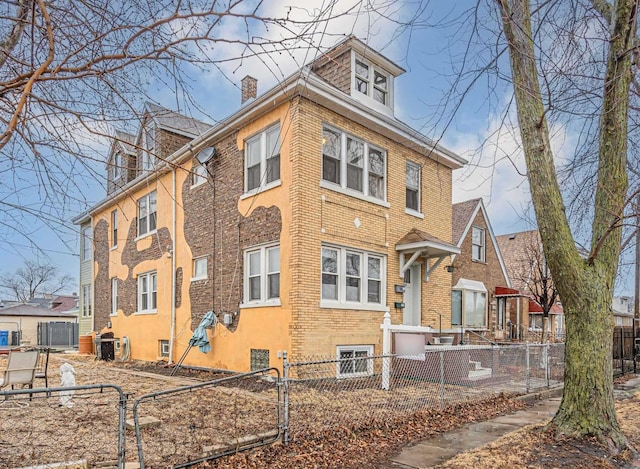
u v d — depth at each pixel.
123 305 18.67
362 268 12.60
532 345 11.44
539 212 6.90
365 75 13.74
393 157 13.77
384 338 10.87
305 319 10.94
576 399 6.64
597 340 6.61
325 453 5.98
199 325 13.41
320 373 11.02
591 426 6.43
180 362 13.56
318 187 11.56
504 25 5.89
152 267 16.70
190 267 14.69
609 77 6.31
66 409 7.68
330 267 11.89
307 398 8.83
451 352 11.17
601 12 6.78
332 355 11.36
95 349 19.31
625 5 6.29
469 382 10.97
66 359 17.75
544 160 6.88
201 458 5.45
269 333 11.52
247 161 12.98
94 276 21.53
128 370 13.80
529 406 9.45
